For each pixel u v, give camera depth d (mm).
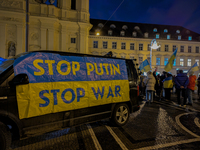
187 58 35688
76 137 3062
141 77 9508
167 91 8023
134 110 4020
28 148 2576
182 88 6316
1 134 2090
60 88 2646
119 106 3689
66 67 2805
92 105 3096
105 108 3416
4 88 2123
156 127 3715
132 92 3971
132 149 2578
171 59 8164
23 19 20906
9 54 20547
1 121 2197
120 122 3717
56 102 2578
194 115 4891
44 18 21547
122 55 33000
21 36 20844
